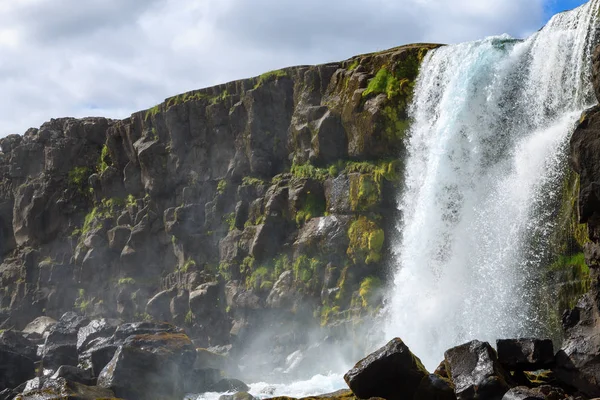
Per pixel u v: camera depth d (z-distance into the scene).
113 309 49.91
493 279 32.81
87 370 33.00
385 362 20.38
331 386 32.84
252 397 28.17
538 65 34.16
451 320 33.84
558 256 30.55
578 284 29.42
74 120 56.59
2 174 60.09
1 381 35.25
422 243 36.28
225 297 44.00
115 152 52.81
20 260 55.34
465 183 35.41
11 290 54.97
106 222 51.91
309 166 42.78
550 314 30.39
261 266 42.72
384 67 40.69
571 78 32.09
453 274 34.53
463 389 18.81
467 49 37.38
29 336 47.06
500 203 33.53
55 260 54.03
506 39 36.75
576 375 19.36
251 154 45.22
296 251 41.28
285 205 43.12
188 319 45.16
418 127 38.53
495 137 35.06
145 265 49.16
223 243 45.12
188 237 46.69
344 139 41.56
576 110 31.62
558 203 30.88
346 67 42.88
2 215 58.44
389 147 39.47
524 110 34.38
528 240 31.73
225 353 41.94
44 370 36.81
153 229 49.12
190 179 47.91
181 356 31.53
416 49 40.22
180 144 48.47
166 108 49.50
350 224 39.72
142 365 29.78
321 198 41.94
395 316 36.19
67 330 39.53
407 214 38.03
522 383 20.05
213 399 30.17
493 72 35.78
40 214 55.31
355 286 38.97
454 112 36.47
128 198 51.66
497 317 32.25
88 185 54.78
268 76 45.38
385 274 38.56
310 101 43.34
